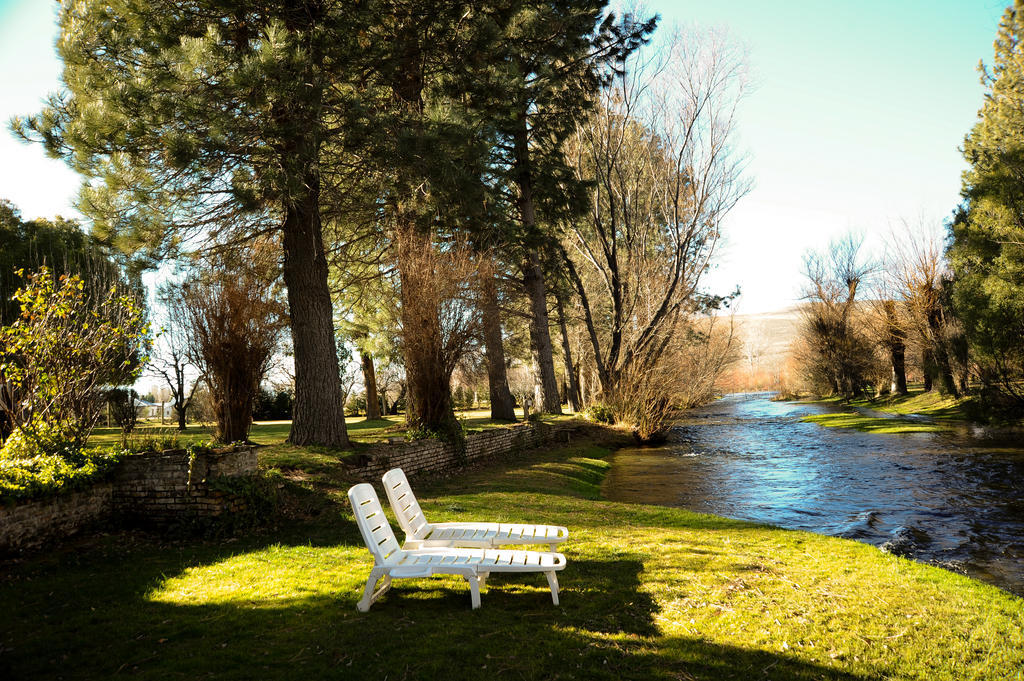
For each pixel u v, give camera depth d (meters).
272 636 4.36
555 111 23.98
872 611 5.06
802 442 23.64
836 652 4.21
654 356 26.45
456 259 15.89
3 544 6.31
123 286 14.48
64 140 10.50
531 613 4.84
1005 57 28.00
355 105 11.05
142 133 9.44
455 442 14.82
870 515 10.99
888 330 40.69
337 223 16.70
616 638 4.32
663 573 6.02
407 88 16.00
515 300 26.09
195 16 10.80
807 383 56.78
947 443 20.72
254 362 12.02
